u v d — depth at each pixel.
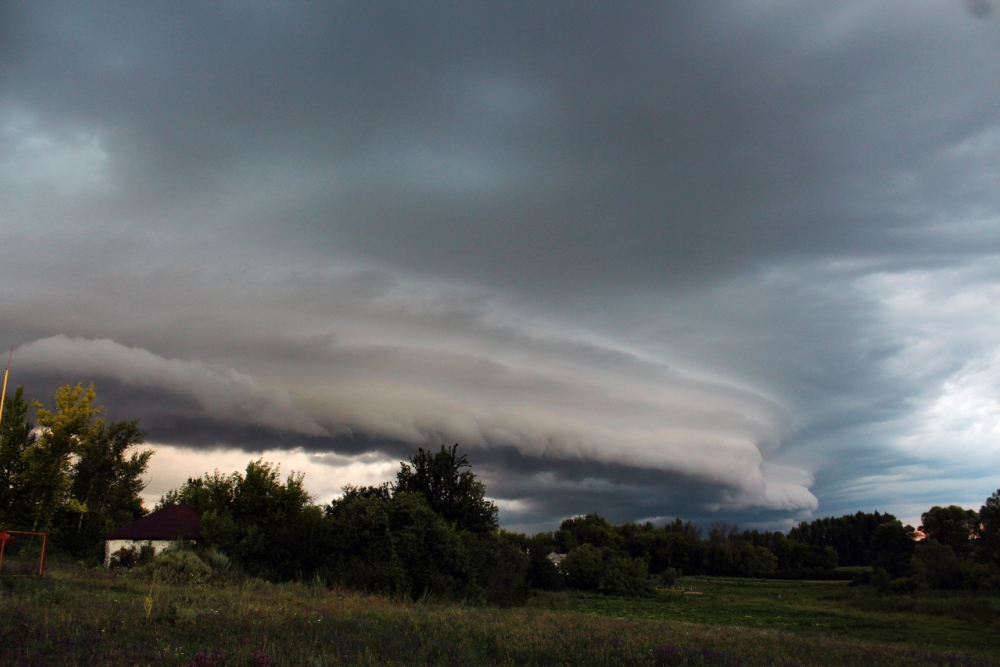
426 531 39.81
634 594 84.50
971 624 50.50
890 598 70.44
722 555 154.38
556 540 165.62
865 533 170.88
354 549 38.75
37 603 15.59
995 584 73.31
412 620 20.12
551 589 82.81
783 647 21.39
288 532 38.84
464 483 53.56
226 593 23.23
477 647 16.02
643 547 156.75
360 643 14.80
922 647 32.88
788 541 166.75
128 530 39.84
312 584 33.78
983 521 79.88
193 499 49.03
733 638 23.52
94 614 14.85
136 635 13.21
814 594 92.06
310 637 15.01
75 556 49.00
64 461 46.06
